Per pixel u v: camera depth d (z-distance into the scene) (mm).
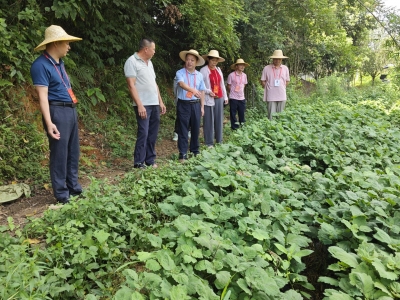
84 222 3193
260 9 11641
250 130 6219
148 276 2199
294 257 2691
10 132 5156
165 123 9188
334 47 15234
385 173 4770
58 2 6020
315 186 4027
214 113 7277
